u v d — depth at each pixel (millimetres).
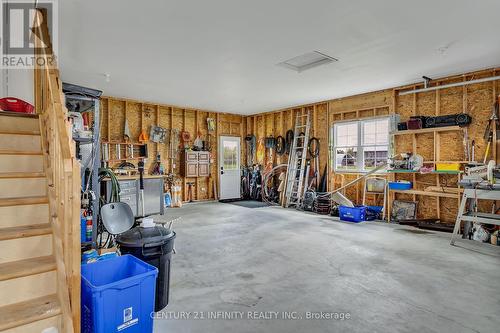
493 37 3713
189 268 3428
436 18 3221
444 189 5336
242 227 5512
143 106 7801
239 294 2773
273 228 5430
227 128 9578
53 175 2221
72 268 1567
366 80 5625
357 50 4133
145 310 1916
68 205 1624
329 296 2734
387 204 6117
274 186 8898
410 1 2869
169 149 8320
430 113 5754
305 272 3312
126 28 3434
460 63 4695
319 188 7582
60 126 1850
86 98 3514
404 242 4492
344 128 7168
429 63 4691
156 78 5484
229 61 4547
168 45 3938
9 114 2826
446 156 5516
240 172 9766
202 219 6258
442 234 4977
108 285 1720
